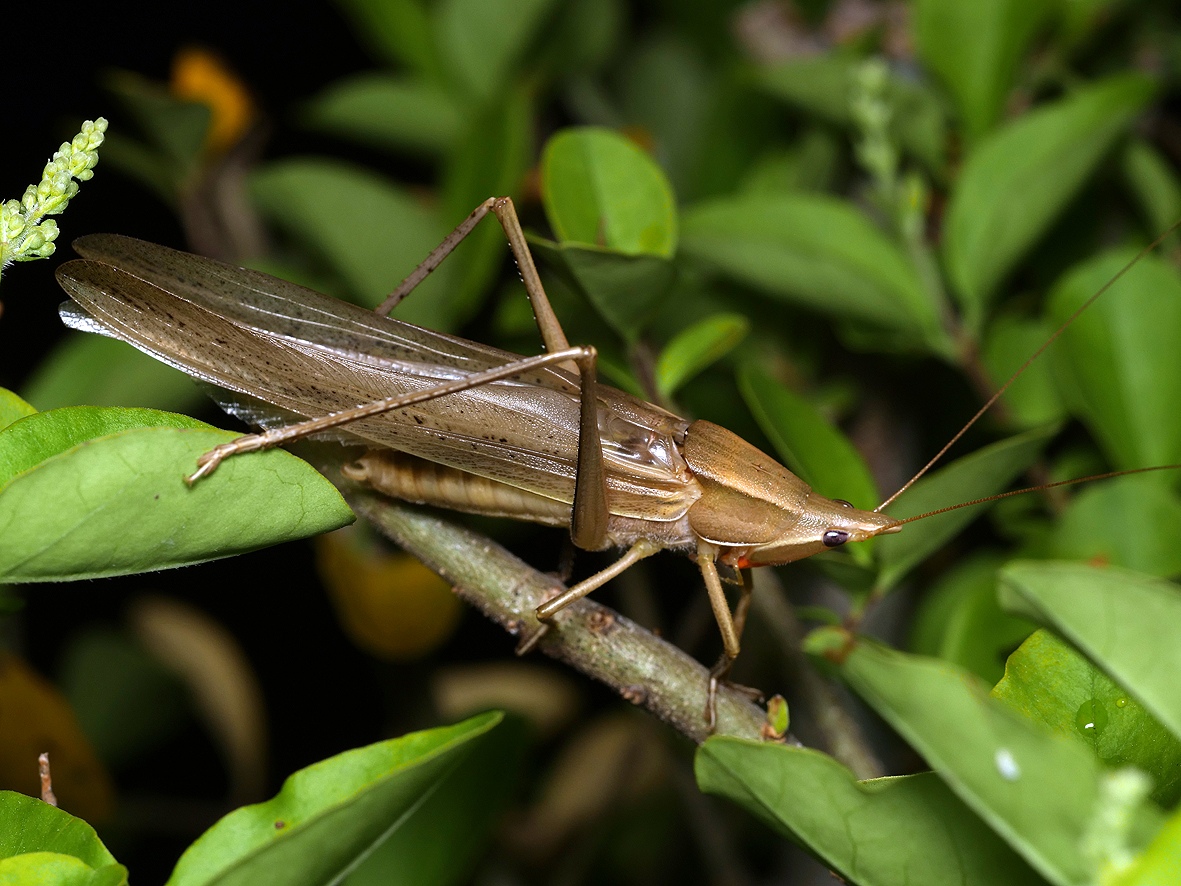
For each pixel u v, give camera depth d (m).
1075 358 0.18
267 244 0.21
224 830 0.13
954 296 0.19
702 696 0.15
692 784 0.20
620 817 0.22
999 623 0.16
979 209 0.18
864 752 0.16
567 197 0.16
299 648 0.24
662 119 0.24
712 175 0.21
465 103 0.21
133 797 0.21
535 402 0.16
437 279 0.19
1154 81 0.18
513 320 0.18
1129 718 0.14
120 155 0.20
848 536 0.17
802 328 0.20
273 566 0.24
